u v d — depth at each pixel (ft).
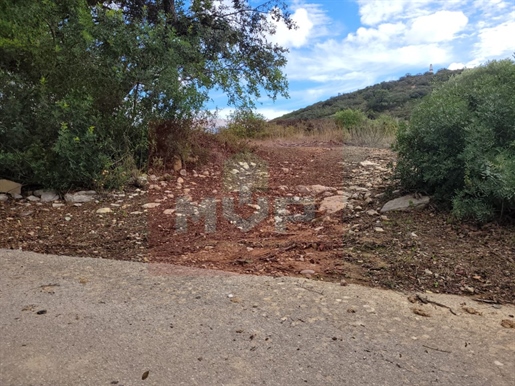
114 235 15.08
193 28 34.91
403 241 13.37
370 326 8.44
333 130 48.06
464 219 14.64
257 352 7.43
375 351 7.52
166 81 23.11
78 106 20.29
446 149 16.10
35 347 7.45
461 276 11.03
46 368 6.82
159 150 23.80
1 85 20.33
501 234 13.33
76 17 22.94
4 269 11.33
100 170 20.81
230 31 36.29
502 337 8.14
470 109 17.21
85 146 19.99
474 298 9.95
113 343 7.66
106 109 22.17
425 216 15.43
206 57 34.30
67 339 7.75
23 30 22.24
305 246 13.43
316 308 9.19
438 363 7.18
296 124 53.11
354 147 36.83
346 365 7.06
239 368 6.95
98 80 21.79
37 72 22.02
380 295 9.96
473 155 14.51
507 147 15.01
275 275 11.24
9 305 9.15
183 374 6.77
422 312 9.08
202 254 13.02
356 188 20.74
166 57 23.61
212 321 8.57
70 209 18.28
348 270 11.51
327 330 8.24
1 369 6.75
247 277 11.00
